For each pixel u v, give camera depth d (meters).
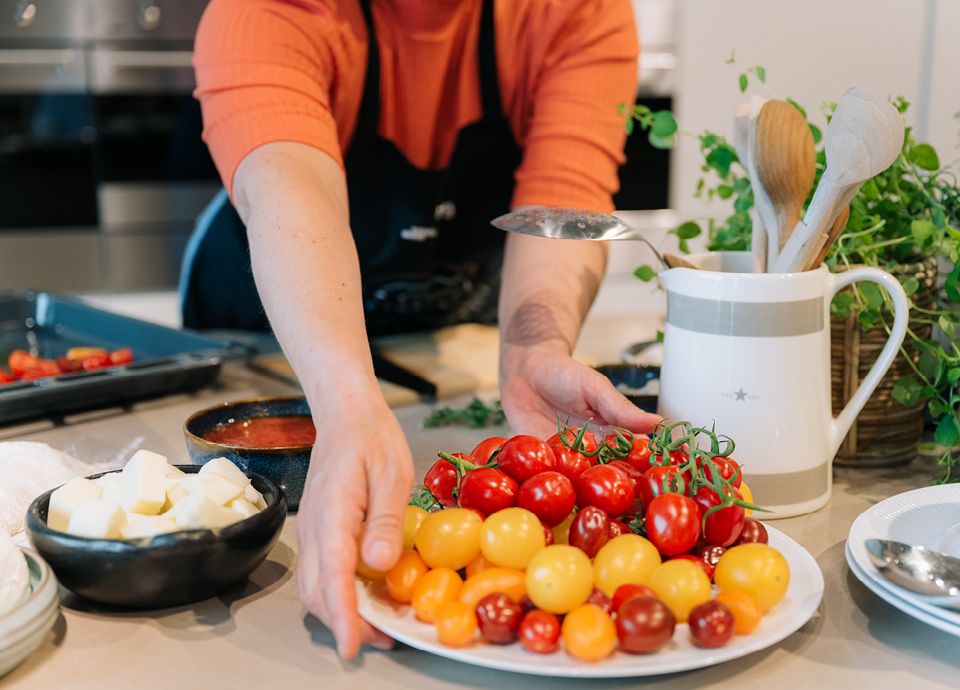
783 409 0.82
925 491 0.81
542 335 1.00
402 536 0.64
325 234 0.85
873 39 2.70
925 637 0.67
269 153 0.96
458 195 1.51
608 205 1.22
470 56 1.35
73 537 0.66
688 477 0.71
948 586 0.63
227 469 0.75
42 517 0.71
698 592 0.62
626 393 1.07
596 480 0.70
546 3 1.25
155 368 1.22
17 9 2.50
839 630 0.68
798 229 0.80
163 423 1.16
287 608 0.71
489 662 0.58
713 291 0.81
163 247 2.77
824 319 0.83
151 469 0.72
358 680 0.62
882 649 0.65
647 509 0.68
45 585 0.63
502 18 1.30
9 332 1.59
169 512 0.70
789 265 0.81
